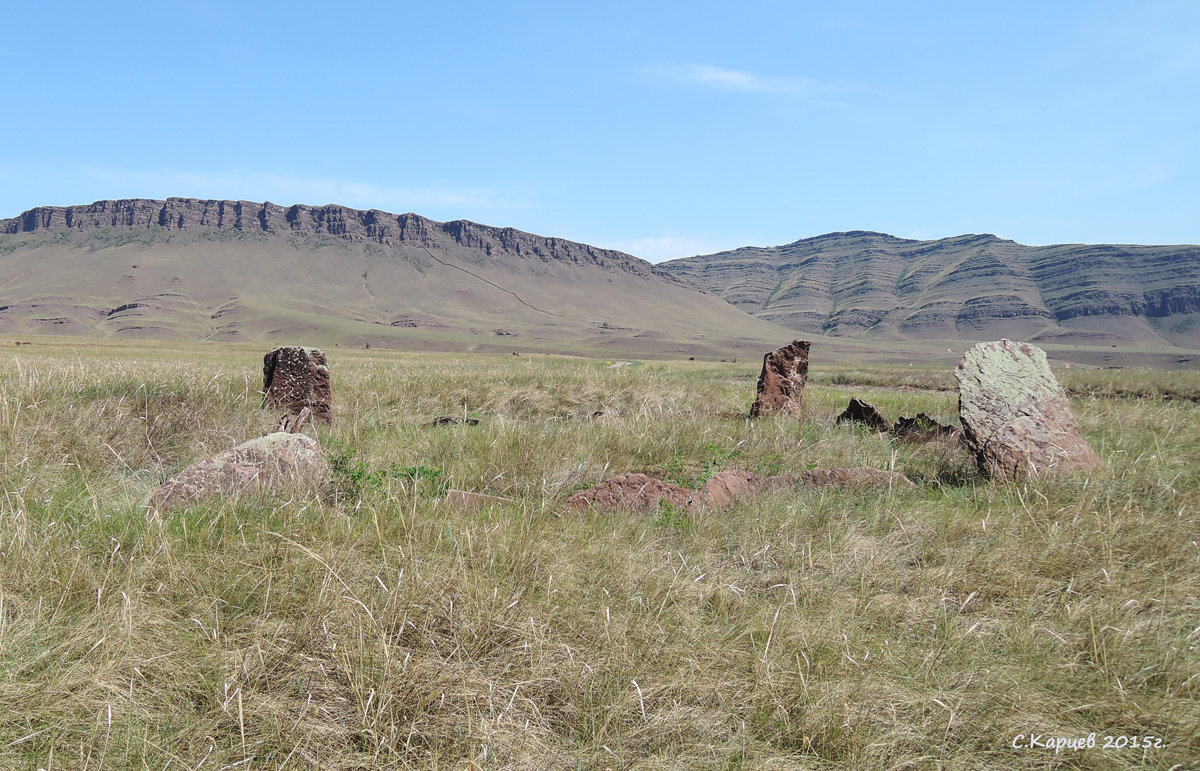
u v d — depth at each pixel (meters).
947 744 2.77
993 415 6.77
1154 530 4.73
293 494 4.84
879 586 4.04
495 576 3.79
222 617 3.33
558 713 2.93
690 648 3.28
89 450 6.34
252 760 2.56
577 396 13.44
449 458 6.78
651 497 5.48
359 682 2.90
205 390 9.19
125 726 2.66
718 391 16.09
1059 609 3.72
